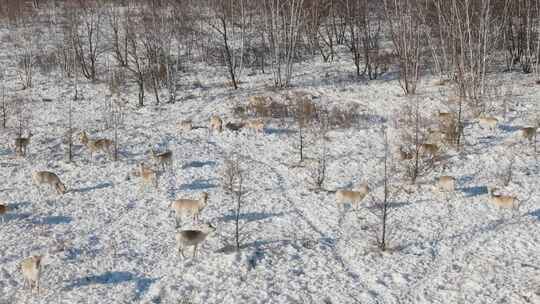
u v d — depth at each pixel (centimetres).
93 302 1241
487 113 2720
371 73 3844
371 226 1627
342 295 1276
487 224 1612
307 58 4419
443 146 2284
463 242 1517
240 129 2717
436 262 1417
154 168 2188
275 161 2258
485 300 1236
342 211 1738
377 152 2292
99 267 1401
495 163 2095
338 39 4734
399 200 1805
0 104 3300
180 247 1445
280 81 3606
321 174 2070
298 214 1730
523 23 4122
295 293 1282
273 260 1429
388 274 1361
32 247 1505
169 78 3650
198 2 5109
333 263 1418
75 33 4316
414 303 1242
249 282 1328
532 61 3688
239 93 3525
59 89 3741
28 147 2483
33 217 1720
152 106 3331
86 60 4400
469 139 2378
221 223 1661
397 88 3428
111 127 2844
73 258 1445
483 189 1858
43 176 1906
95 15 5312
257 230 1608
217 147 2478
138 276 1360
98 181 2052
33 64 4297
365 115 2866
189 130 2738
